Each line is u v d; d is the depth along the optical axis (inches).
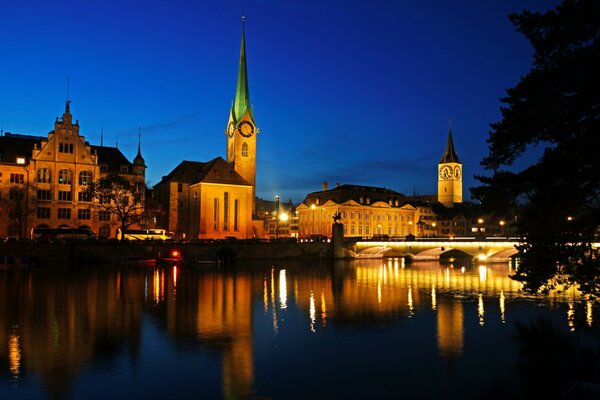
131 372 1117.1
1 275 2960.1
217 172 5880.9
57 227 4768.7
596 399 710.5
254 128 6820.9
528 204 1119.6
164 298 2138.3
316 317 1763.0
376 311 1903.3
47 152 4771.2
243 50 6899.6
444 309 1957.4
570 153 918.4
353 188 7839.6
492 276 3427.7
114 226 5012.3
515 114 997.2
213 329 1544.0
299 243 5206.7
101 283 2623.0
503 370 1160.2
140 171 5423.2
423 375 1122.7
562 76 929.5
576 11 920.3
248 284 2733.8
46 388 1013.2
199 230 5713.6
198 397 979.3
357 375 1119.0
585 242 1019.9
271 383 1062.4
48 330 1496.1
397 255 5935.0
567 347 1352.1
